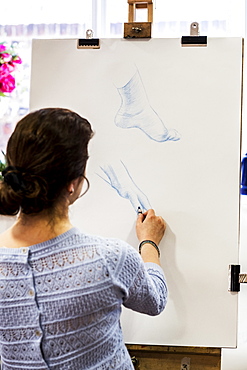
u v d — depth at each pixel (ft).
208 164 4.33
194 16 5.79
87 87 4.47
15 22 6.04
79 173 2.97
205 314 4.29
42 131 2.82
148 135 4.39
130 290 3.10
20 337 2.94
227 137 4.32
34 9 6.00
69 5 5.95
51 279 2.90
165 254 4.33
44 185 2.78
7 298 2.92
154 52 4.41
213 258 4.30
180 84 4.37
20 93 6.09
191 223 4.32
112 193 4.41
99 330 2.99
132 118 4.41
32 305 2.89
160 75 4.40
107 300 2.96
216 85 4.34
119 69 4.44
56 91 4.50
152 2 4.48
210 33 5.78
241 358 5.63
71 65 4.49
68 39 4.49
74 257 2.93
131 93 4.42
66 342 2.91
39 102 4.52
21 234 3.03
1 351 3.08
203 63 4.36
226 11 5.75
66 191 2.98
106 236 4.41
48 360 2.93
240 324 5.62
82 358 2.95
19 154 2.82
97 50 4.46
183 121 4.36
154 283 3.52
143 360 4.43
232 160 4.32
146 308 3.32
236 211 4.30
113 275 2.97
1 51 6.05
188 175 4.34
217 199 4.31
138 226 4.27
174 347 4.35
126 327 4.36
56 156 2.80
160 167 4.37
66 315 2.88
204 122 4.34
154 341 4.33
